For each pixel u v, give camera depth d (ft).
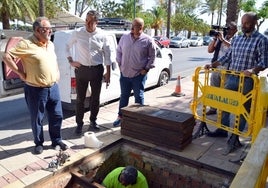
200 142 14.07
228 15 28.96
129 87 16.06
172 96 23.65
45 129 16.01
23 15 61.00
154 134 13.64
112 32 21.15
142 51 15.15
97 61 14.37
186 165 12.42
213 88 13.42
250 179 5.17
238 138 13.29
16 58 11.53
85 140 13.43
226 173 11.49
